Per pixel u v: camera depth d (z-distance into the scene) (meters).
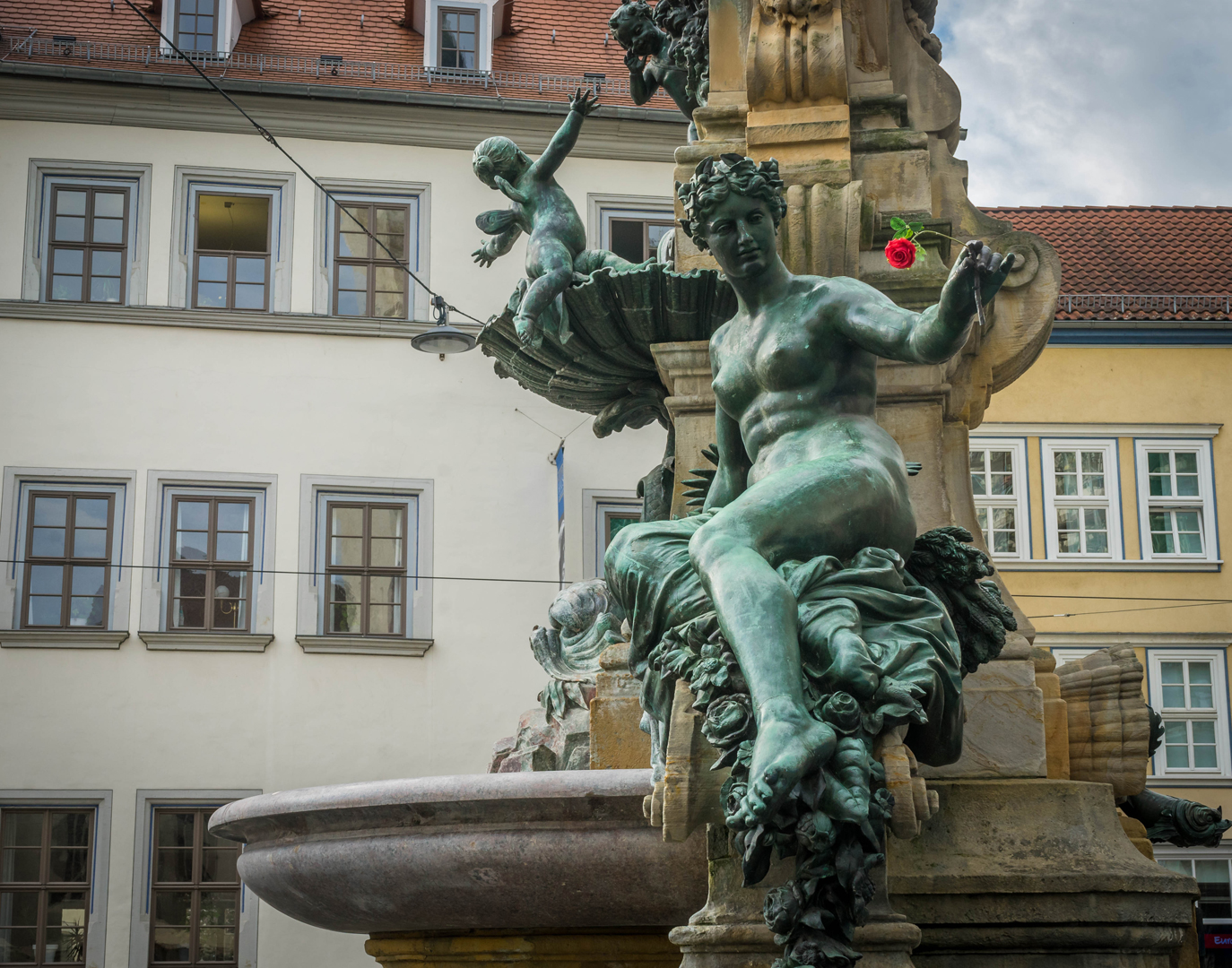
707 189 3.27
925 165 4.46
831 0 4.54
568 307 5.15
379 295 21.94
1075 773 4.26
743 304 3.38
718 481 3.53
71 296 21.41
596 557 21.55
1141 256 24.06
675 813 2.96
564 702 7.01
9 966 19.42
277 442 21.22
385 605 21.08
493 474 21.52
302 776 20.33
